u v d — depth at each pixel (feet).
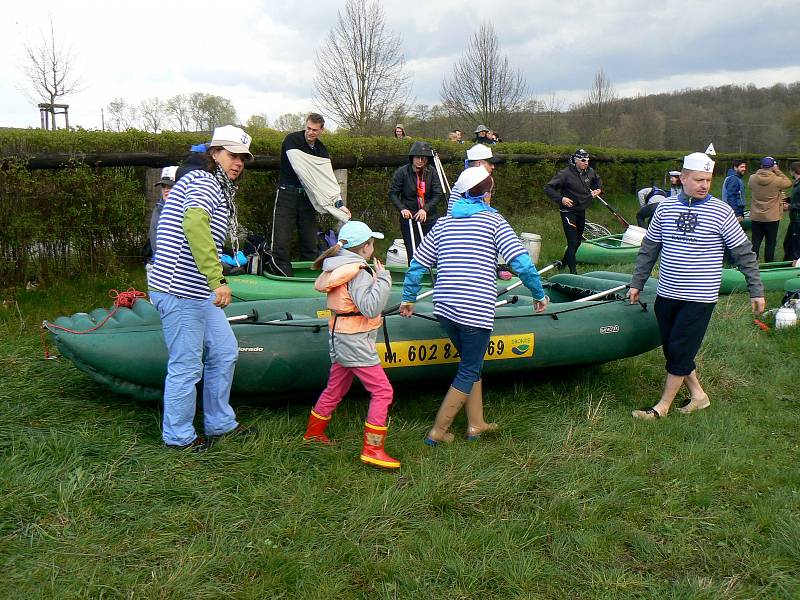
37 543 10.11
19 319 20.97
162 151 25.96
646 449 14.02
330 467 12.68
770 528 11.34
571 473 12.91
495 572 10.11
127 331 14.11
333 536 10.80
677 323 15.33
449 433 14.21
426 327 15.21
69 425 13.62
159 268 12.23
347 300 12.66
